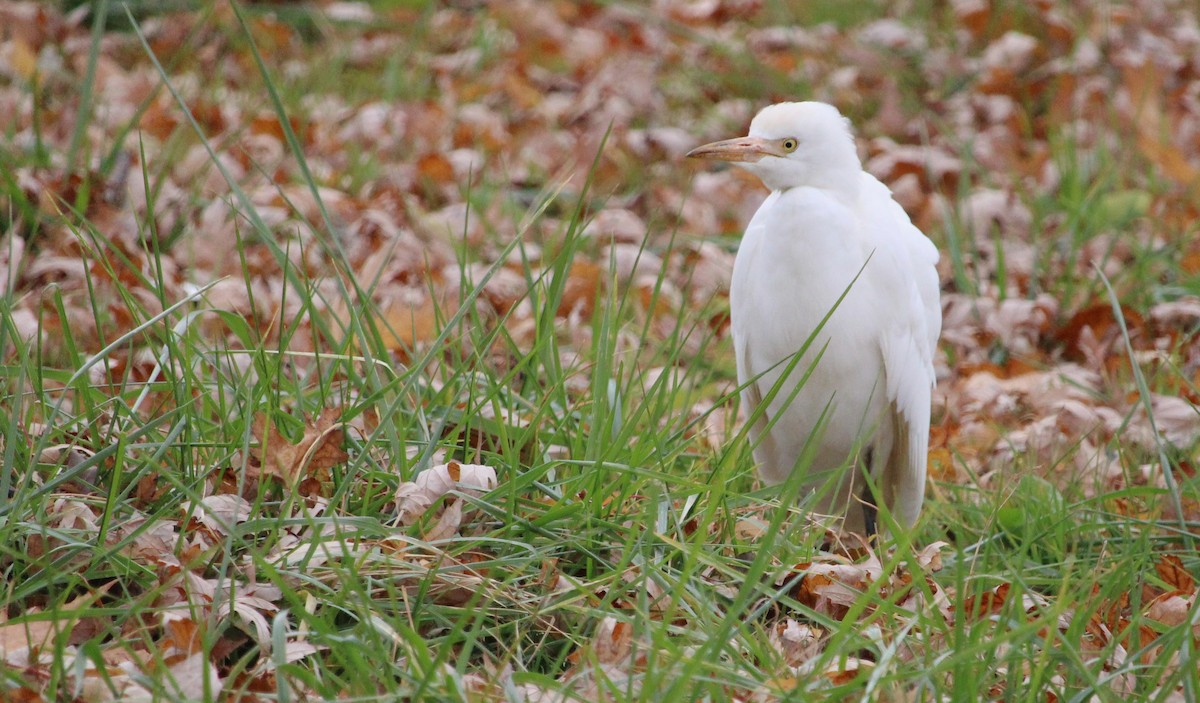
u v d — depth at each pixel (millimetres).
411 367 8266
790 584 6941
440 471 7312
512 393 8617
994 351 12281
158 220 12250
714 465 8352
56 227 11875
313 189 8141
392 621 6402
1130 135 16391
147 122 15078
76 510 6926
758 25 21734
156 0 19766
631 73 18125
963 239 14234
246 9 20188
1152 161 15719
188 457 7328
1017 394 11172
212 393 8367
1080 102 17547
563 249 8539
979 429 10648
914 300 9164
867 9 22141
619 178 15578
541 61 19641
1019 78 18625
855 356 9031
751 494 8086
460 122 16766
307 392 8695
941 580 7871
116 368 9344
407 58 19328
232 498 7094
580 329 11539
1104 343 12172
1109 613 7684
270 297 11453
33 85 13070
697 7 21766
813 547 7754
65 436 7648
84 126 12578
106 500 7012
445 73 18953
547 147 16344
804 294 8930
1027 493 8859
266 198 13445
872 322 9000
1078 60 18688
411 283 12070
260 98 16672
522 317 11664
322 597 6531
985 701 6375
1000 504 8680
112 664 6047
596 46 19812
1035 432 10336
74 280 10953
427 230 13320
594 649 6445
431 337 10398
